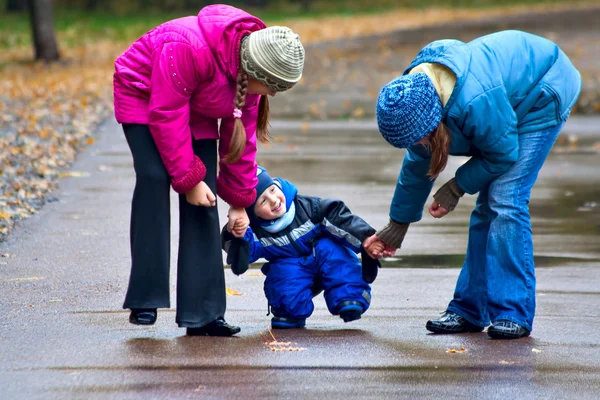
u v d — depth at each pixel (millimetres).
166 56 10438
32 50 68188
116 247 16484
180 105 10562
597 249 16875
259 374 9836
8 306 12625
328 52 63562
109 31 81938
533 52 11445
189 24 10625
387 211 19781
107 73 52438
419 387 9477
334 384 9531
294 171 25000
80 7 108188
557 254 16500
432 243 17422
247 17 10711
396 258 16266
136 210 11070
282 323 11906
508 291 11438
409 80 10680
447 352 10805
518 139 11414
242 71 10531
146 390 9250
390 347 11023
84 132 31719
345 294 11852
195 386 9398
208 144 11133
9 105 37688
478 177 11383
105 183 23000
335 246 12008
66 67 56844
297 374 9852
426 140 11023
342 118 37062
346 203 20688
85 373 9773
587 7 101938
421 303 13367
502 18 87562
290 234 11883
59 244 16641
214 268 11367
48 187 22203
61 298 13125
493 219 11469
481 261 11914
